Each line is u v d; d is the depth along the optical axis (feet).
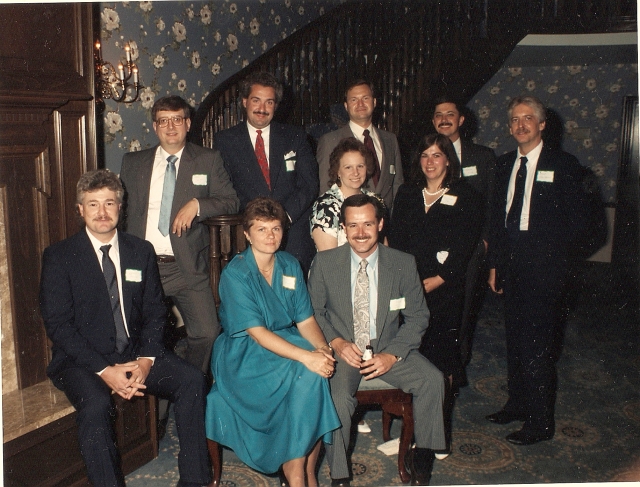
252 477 8.91
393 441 9.71
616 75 24.86
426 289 9.86
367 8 17.74
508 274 9.98
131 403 8.91
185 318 10.44
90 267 8.16
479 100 26.78
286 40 16.40
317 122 17.61
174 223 9.74
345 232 8.77
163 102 9.85
